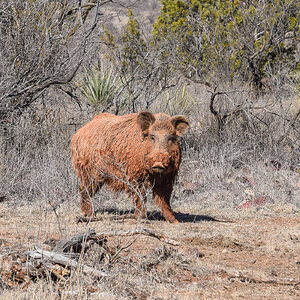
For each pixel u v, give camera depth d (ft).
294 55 277.03
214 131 178.81
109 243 93.20
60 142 157.48
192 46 248.11
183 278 79.30
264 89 249.75
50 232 102.42
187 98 191.52
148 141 108.99
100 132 115.85
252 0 278.05
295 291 74.54
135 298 68.08
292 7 271.08
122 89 170.19
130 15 252.01
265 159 165.99
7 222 111.65
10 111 152.56
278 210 133.80
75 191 132.46
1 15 151.33
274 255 94.43
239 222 121.49
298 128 187.83
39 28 154.40
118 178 109.60
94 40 174.09
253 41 258.57
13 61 152.35
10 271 71.36
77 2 171.53
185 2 309.22
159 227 111.14
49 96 175.22
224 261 89.66
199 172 158.20
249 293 73.10
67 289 67.15
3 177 138.00
